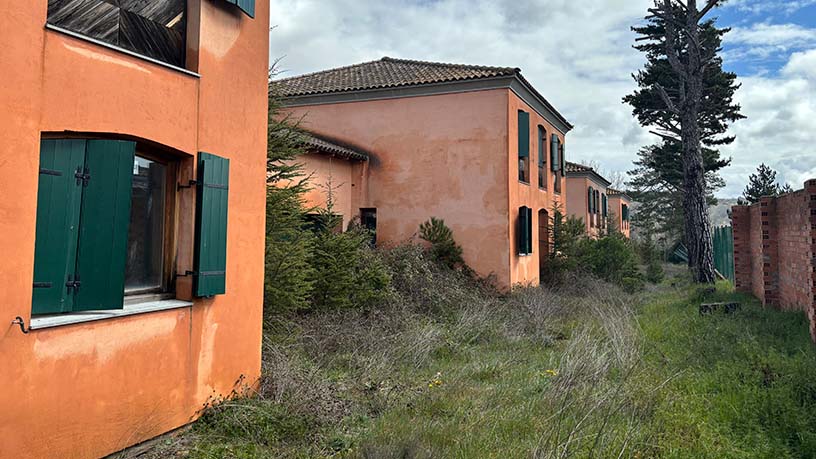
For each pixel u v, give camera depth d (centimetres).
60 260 409
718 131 2677
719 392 596
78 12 442
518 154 1535
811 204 785
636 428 493
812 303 775
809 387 552
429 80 1506
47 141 402
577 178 2959
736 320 959
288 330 790
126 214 447
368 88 1559
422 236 1500
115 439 432
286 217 816
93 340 414
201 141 524
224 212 544
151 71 467
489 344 925
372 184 1577
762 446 448
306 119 1659
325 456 477
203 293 513
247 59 596
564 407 547
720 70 2444
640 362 706
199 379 522
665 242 4028
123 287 442
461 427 522
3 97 354
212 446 475
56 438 387
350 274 998
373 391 651
